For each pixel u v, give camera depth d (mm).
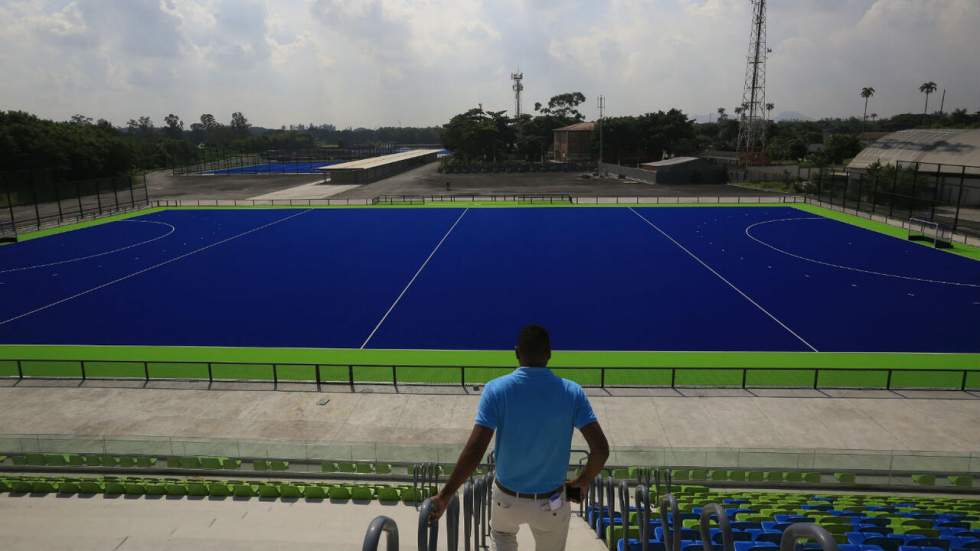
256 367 28688
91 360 27844
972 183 74125
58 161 104750
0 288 41781
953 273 43156
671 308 36531
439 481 16891
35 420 23406
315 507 13711
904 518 13102
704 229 61062
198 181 119438
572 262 48219
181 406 24609
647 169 112062
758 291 39562
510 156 170125
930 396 24875
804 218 66375
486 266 47312
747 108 125062
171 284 42750
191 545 10055
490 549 8977
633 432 22281
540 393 4195
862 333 31969
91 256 51438
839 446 21234
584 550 10414
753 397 24938
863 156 98000
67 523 12703
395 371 26547
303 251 53219
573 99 199250
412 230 62781
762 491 16750
